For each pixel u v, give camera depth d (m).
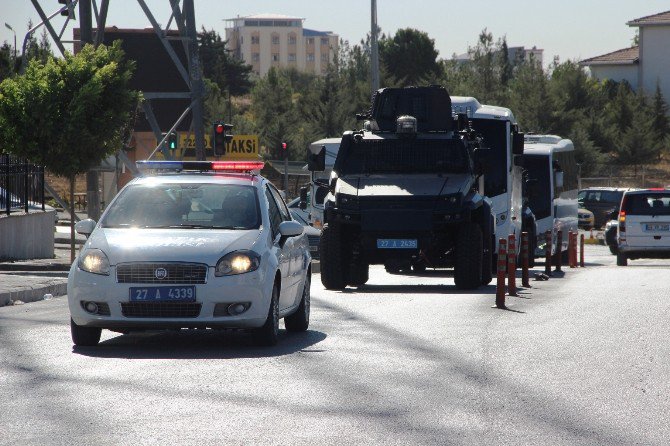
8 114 65.25
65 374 24.23
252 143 139.12
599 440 18.08
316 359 26.88
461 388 22.83
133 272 28.20
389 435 18.23
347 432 18.44
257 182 32.44
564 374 24.77
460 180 52.56
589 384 23.47
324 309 40.09
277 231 31.42
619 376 24.53
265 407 20.58
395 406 20.80
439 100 54.97
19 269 60.66
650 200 86.31
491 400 21.52
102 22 87.75
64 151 65.38
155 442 17.61
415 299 45.00
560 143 92.38
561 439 18.12
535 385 23.28
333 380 23.67
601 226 151.38
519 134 62.81
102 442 17.59
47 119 65.06
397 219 50.81
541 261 94.56
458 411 20.39
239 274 28.39
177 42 131.88
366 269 57.09
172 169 33.47
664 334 32.25
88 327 28.77
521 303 42.84
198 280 28.19
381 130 55.50
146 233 29.50
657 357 27.48
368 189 51.97
